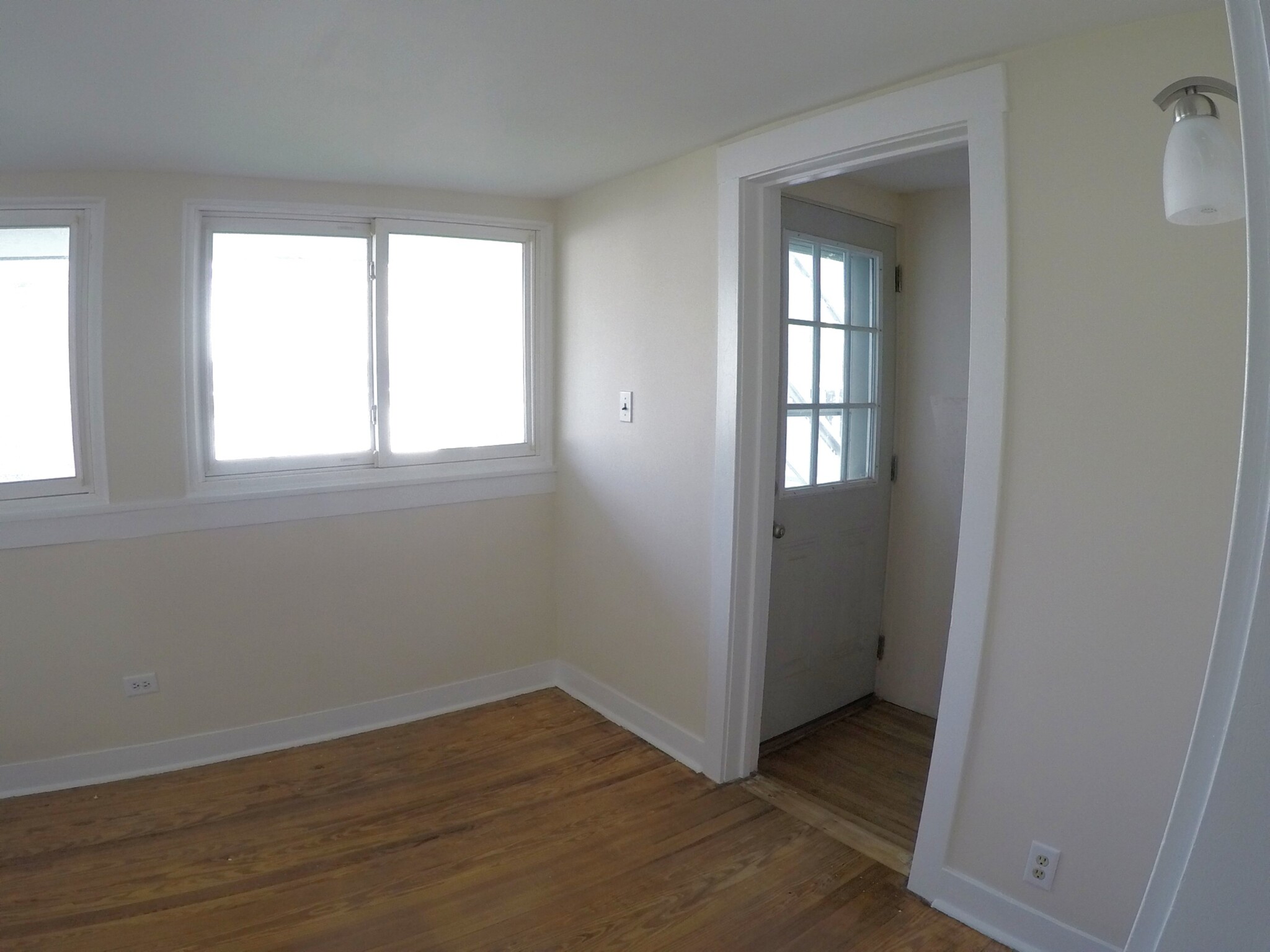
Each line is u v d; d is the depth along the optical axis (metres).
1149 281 1.59
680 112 2.13
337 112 2.05
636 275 2.85
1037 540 1.79
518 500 3.31
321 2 1.42
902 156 2.04
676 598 2.77
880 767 2.80
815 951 1.87
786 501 2.84
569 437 3.30
